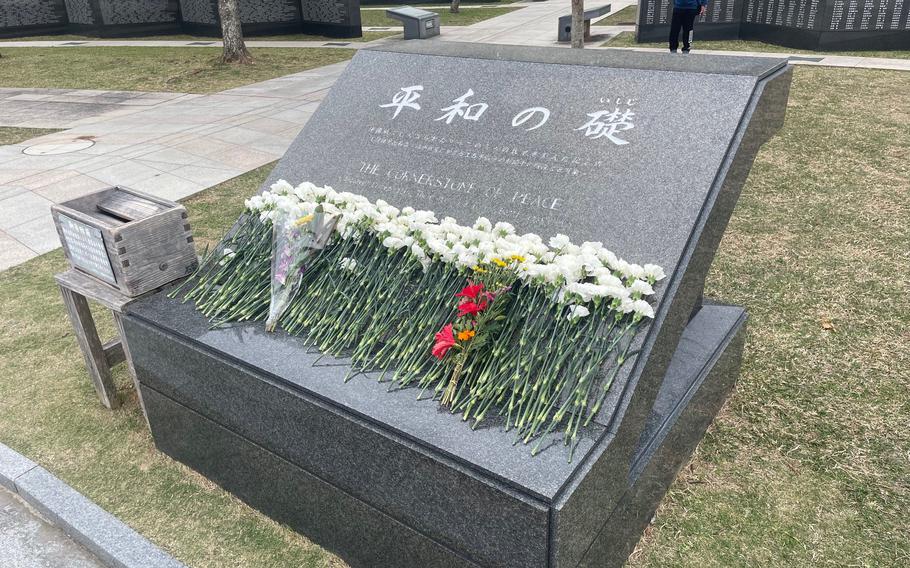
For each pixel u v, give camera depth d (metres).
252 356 2.65
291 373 2.54
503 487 2.01
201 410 2.92
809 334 3.97
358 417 2.33
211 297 3.05
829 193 5.85
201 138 8.66
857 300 4.29
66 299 3.35
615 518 2.38
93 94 11.98
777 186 6.06
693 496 2.91
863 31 11.55
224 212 6.15
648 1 13.25
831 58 11.05
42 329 4.42
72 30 20.12
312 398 2.44
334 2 17.58
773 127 2.95
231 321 2.92
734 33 13.32
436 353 2.41
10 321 4.52
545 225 2.73
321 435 2.46
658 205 2.56
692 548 2.67
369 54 3.80
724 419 3.35
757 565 2.59
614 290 2.34
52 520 3.01
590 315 2.43
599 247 2.52
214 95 11.37
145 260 3.07
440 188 3.06
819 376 3.61
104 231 2.96
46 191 6.91
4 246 5.70
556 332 2.40
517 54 3.43
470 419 2.27
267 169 7.35
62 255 5.51
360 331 2.75
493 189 2.93
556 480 1.99
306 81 12.16
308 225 2.91
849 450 3.11
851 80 9.33
